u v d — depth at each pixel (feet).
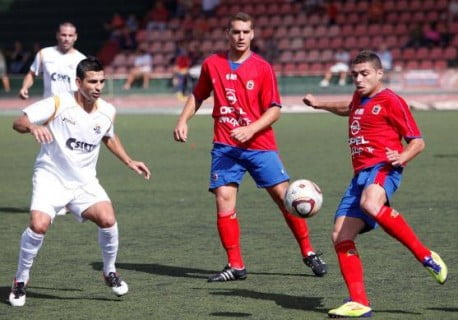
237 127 56.24
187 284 54.54
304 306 49.03
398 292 51.44
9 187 96.89
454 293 51.13
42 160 49.83
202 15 262.06
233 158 56.44
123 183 98.32
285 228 71.56
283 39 251.80
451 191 87.97
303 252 56.70
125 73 249.96
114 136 51.65
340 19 256.11
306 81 211.20
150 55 254.27
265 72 55.88
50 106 48.80
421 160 112.27
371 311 46.62
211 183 56.65
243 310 48.26
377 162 47.14
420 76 206.59
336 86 209.77
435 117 173.37
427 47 242.17
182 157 120.67
